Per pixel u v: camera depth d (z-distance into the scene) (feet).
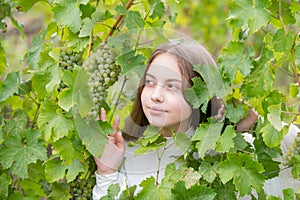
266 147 5.14
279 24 5.24
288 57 5.04
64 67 5.22
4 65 6.00
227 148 4.79
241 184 4.81
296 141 5.12
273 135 4.85
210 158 5.03
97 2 5.40
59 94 4.90
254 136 5.26
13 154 5.16
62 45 5.45
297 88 5.46
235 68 4.96
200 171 4.91
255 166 4.81
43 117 5.07
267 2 4.84
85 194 5.34
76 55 5.25
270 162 5.14
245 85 5.06
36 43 5.45
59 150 5.04
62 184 5.34
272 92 5.11
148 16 5.76
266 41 5.24
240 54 4.98
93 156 5.29
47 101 5.13
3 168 5.14
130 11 5.06
